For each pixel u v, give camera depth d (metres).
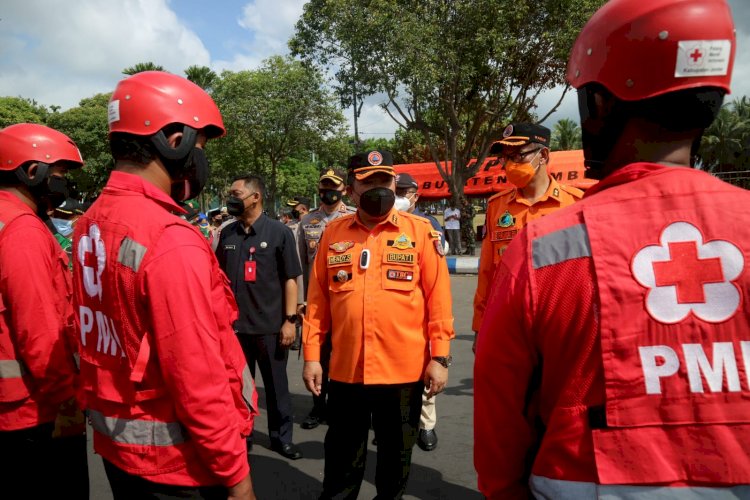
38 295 1.91
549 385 1.03
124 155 1.53
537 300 1.00
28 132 2.19
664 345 0.91
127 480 1.47
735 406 0.89
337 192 4.86
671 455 0.90
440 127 19.22
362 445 2.67
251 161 32.69
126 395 1.44
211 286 1.51
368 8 15.01
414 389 2.63
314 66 16.92
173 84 1.56
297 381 5.42
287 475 3.47
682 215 0.94
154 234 1.39
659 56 0.93
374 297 2.56
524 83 17.17
